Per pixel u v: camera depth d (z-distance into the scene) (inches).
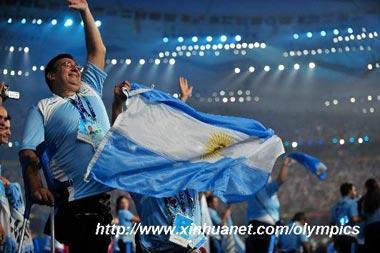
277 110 1393.9
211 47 1131.9
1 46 940.0
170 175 286.0
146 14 1044.5
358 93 1342.3
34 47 961.5
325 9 1066.7
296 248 734.5
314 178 1476.4
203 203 510.3
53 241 260.2
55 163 268.4
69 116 269.9
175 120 291.9
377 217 577.0
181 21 1072.8
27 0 912.3
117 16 1034.1
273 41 1125.1
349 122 1462.8
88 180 264.1
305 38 1137.4
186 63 1175.0
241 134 309.7
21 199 297.3
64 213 267.3
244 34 1107.3
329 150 1485.0
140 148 279.3
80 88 282.8
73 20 948.6
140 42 1090.1
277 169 1341.0
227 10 1067.3
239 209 1264.8
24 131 266.7
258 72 1280.8
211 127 301.3
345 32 1110.4
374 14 1066.7
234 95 1314.0
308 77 1304.1
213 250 721.6
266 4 1057.5
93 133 271.7
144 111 282.7
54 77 277.1
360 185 1488.7
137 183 277.0
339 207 652.7
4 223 286.2
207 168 296.4
